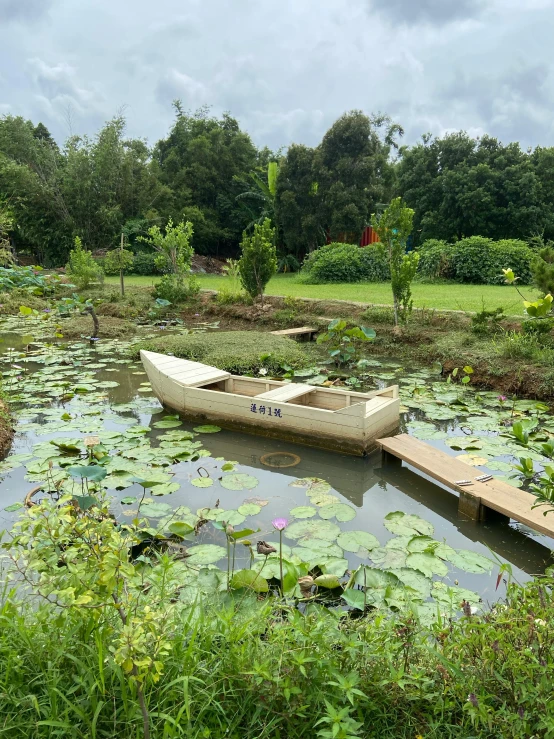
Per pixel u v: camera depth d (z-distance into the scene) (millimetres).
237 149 30406
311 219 22531
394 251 9828
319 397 5875
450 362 7930
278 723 1769
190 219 27344
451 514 4012
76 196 25141
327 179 22281
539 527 3316
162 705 1771
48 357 9297
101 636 1828
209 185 29266
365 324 10461
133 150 27938
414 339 9461
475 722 1684
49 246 25672
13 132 26781
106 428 5785
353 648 1876
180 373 6449
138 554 3311
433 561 3205
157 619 1745
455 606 2727
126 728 1686
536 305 3256
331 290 15125
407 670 1884
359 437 4867
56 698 1701
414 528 3678
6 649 1846
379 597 2809
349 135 21719
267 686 1799
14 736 1684
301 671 1754
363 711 1814
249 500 4070
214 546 3340
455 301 11742
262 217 26672
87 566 1667
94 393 7152
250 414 5508
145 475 4441
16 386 7348
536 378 6738
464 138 23516
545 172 22453
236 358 8156
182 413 6023
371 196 22250
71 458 4816
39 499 4027
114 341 10805
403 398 6781
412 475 4707
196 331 11789
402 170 25156
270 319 11875
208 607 2457
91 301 14148
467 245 17188
